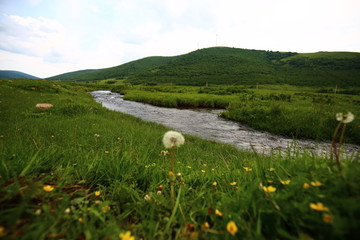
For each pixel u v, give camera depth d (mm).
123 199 1605
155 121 12203
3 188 1247
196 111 17781
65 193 1431
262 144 7605
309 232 904
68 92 24469
